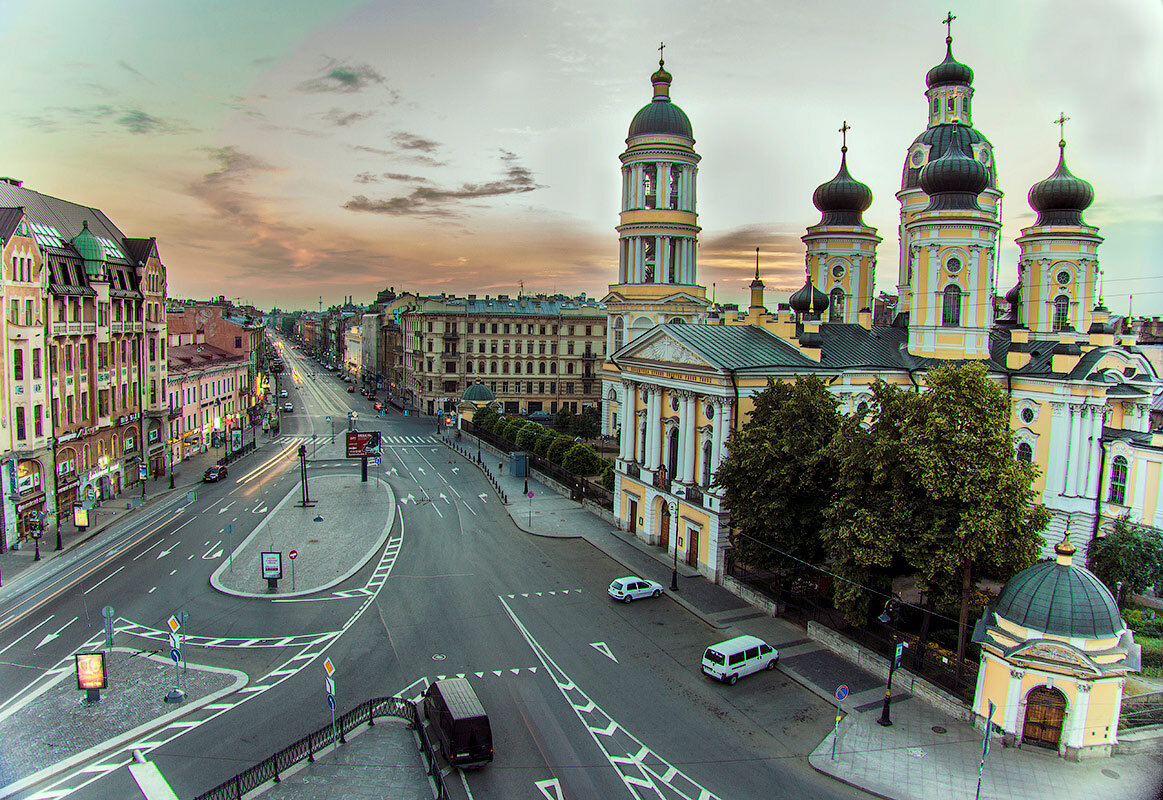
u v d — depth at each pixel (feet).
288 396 528.22
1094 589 87.35
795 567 131.13
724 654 105.70
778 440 128.47
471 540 178.50
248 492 229.04
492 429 315.78
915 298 174.81
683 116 273.75
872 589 110.22
